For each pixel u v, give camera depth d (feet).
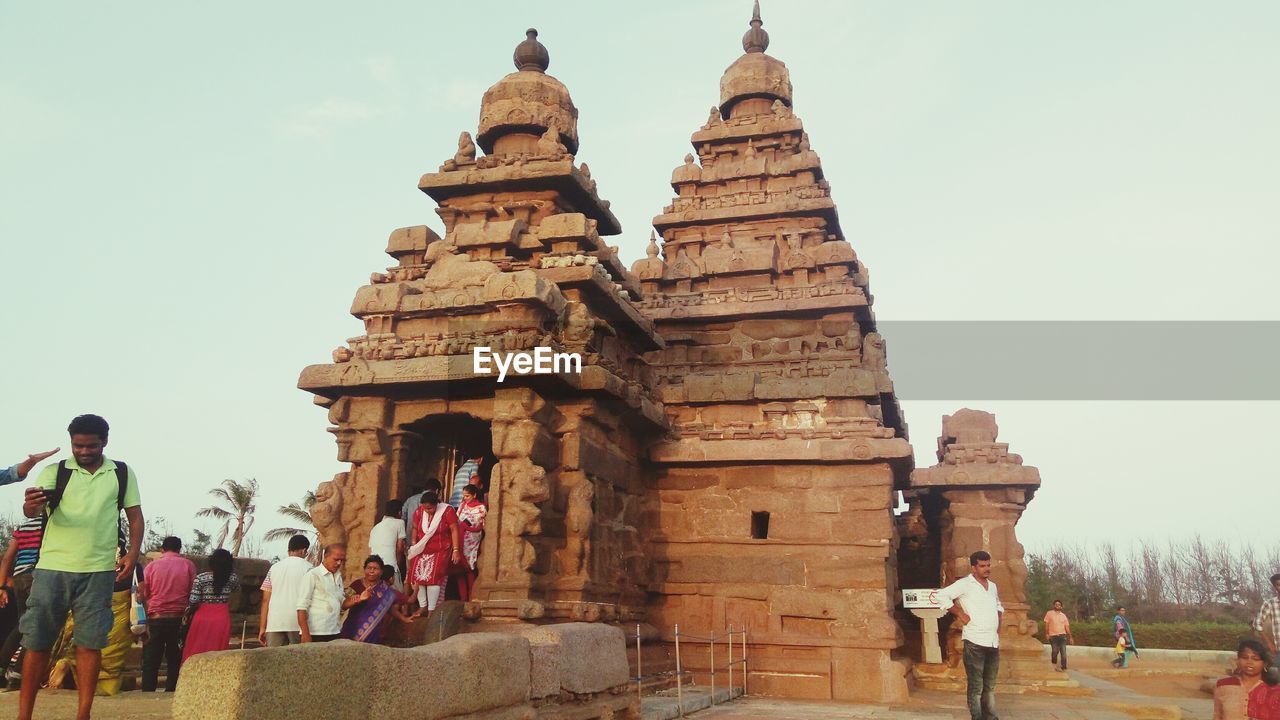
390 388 39.81
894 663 43.45
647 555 47.96
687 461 47.98
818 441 46.68
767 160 65.16
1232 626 118.93
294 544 30.71
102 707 25.88
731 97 68.64
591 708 25.54
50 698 27.91
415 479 42.98
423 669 17.43
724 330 57.26
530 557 35.99
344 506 39.73
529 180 49.08
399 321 42.45
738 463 47.88
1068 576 186.09
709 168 65.62
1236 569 206.80
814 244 60.85
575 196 51.19
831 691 43.62
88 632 20.18
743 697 43.21
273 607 29.58
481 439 46.52
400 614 33.06
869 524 45.60
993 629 32.96
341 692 15.37
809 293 56.24
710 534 47.57
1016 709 42.75
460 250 45.73
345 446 40.37
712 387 50.16
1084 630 125.49
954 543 56.80
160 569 33.99
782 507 47.01
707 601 46.70
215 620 32.89
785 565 46.19
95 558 20.43
